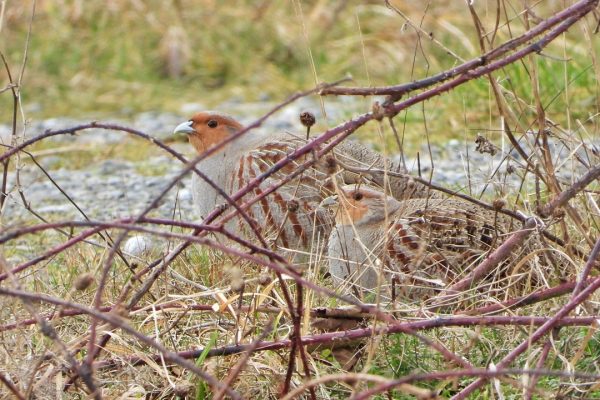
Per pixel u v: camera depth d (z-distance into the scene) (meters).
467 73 8.03
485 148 9.54
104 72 24.39
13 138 9.63
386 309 9.05
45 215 15.61
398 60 22.58
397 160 16.17
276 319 8.28
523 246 9.58
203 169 13.07
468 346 7.85
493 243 9.49
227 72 24.38
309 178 12.13
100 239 12.80
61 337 8.77
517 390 7.85
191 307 8.73
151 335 8.77
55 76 24.22
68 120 22.16
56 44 24.75
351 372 8.29
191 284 9.30
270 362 8.30
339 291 9.47
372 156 12.56
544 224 9.16
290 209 9.75
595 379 7.77
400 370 8.30
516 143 9.23
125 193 15.87
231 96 23.23
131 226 6.80
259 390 8.19
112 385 8.26
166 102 23.16
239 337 8.41
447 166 15.61
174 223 7.27
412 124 17.80
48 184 17.59
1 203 9.40
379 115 7.66
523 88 16.58
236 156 12.97
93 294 9.52
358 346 8.41
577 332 8.40
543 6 19.50
